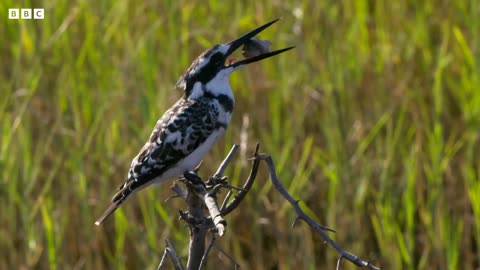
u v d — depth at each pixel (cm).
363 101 1294
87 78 1329
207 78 921
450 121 1277
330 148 1209
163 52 1373
